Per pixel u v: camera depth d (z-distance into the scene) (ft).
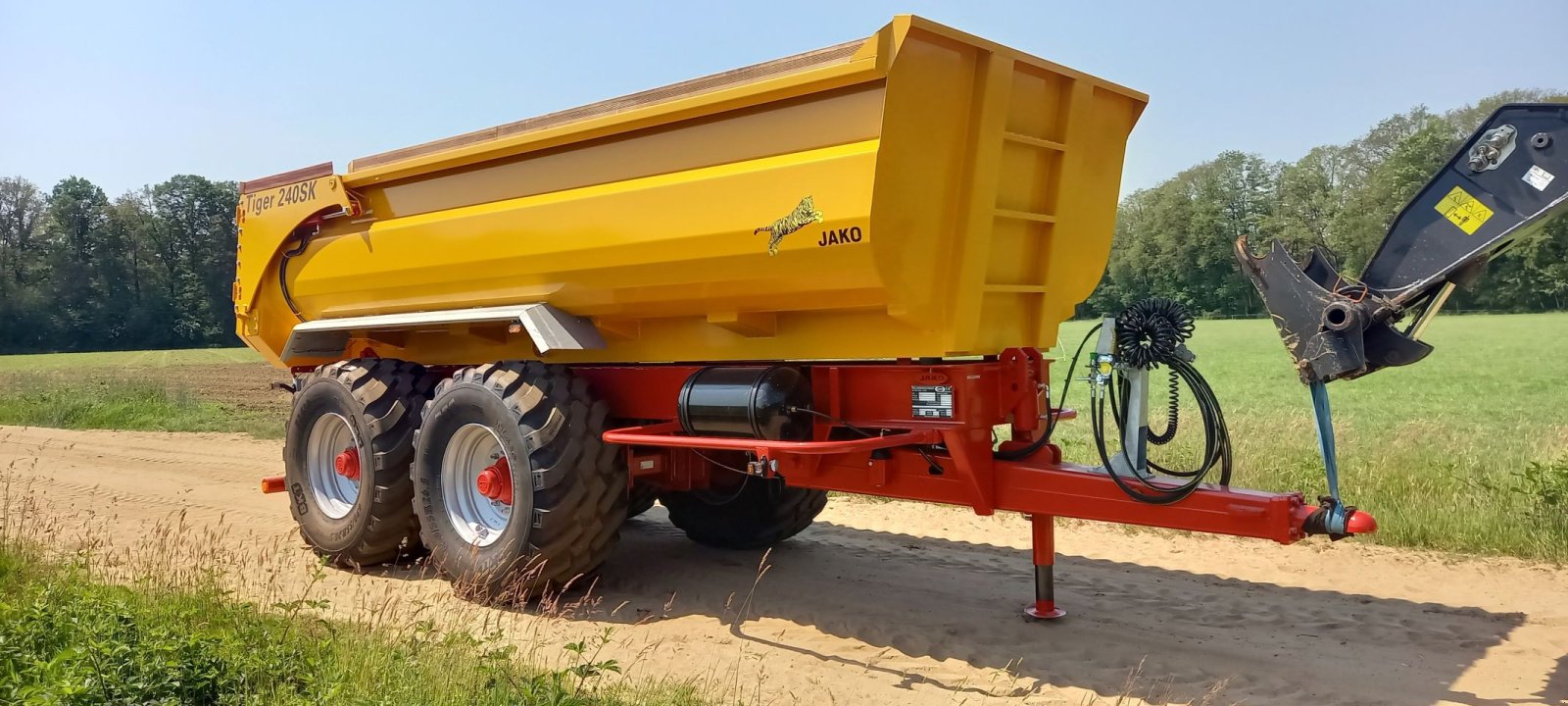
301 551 23.00
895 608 17.98
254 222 24.43
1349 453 28.45
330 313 23.12
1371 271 12.96
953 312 14.32
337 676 12.45
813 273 14.29
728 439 15.76
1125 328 13.92
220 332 289.94
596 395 18.44
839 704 13.35
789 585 19.67
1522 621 16.53
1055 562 21.21
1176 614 17.31
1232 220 213.66
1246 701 13.33
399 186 20.93
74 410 54.13
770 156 14.71
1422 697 13.37
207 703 11.85
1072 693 13.73
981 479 14.89
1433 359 99.96
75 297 269.64
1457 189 12.38
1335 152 224.12
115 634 12.91
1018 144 15.14
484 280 19.12
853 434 16.11
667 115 15.80
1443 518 21.68
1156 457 27.94
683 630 16.88
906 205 13.51
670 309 17.11
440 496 19.26
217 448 41.14
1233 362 101.14
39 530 23.56
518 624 17.13
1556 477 21.81
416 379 21.52
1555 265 162.81
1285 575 19.74
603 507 17.69
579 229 17.12
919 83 13.30
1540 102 11.76
